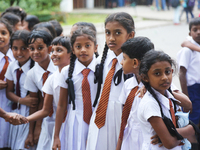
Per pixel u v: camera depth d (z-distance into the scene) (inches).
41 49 99.4
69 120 91.7
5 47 119.3
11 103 118.0
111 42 83.3
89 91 89.3
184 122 71.5
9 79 112.3
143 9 588.4
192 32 119.6
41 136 104.5
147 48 73.0
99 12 539.2
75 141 90.9
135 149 76.5
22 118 96.6
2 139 116.2
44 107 98.7
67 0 548.4
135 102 75.4
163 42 289.3
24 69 110.9
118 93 86.0
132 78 78.2
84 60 85.9
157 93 68.8
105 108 85.4
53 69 104.6
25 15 167.5
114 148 87.1
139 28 373.4
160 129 65.8
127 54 73.7
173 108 73.9
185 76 120.9
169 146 65.9
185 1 408.2
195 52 120.1
